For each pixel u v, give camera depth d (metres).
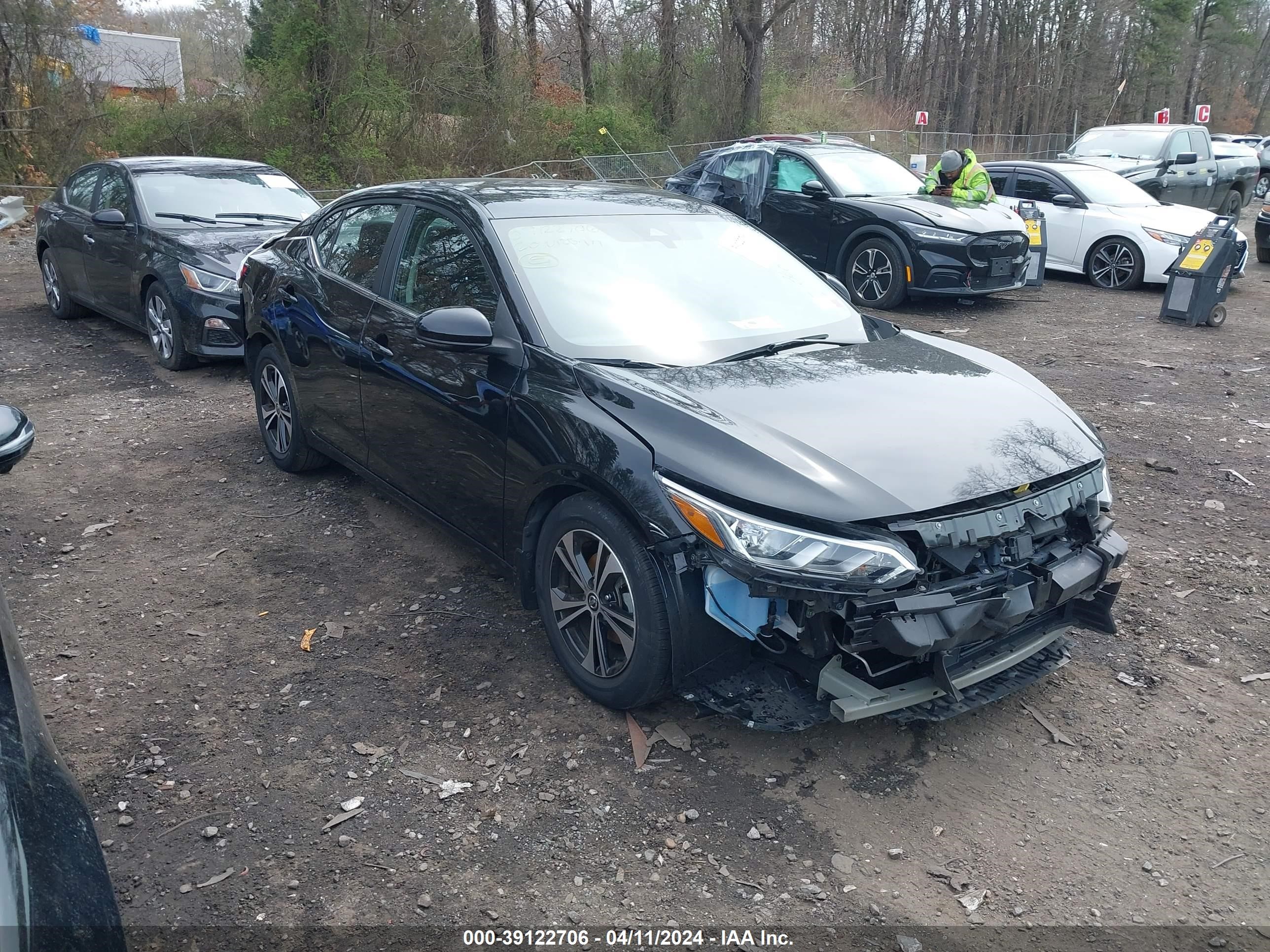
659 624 3.11
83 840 1.84
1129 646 4.00
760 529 2.85
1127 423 6.86
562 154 22.77
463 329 3.58
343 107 19.69
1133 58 54.31
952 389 3.57
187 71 27.47
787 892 2.71
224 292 7.44
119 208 8.45
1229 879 2.78
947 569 3.00
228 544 4.82
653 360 3.64
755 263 4.49
